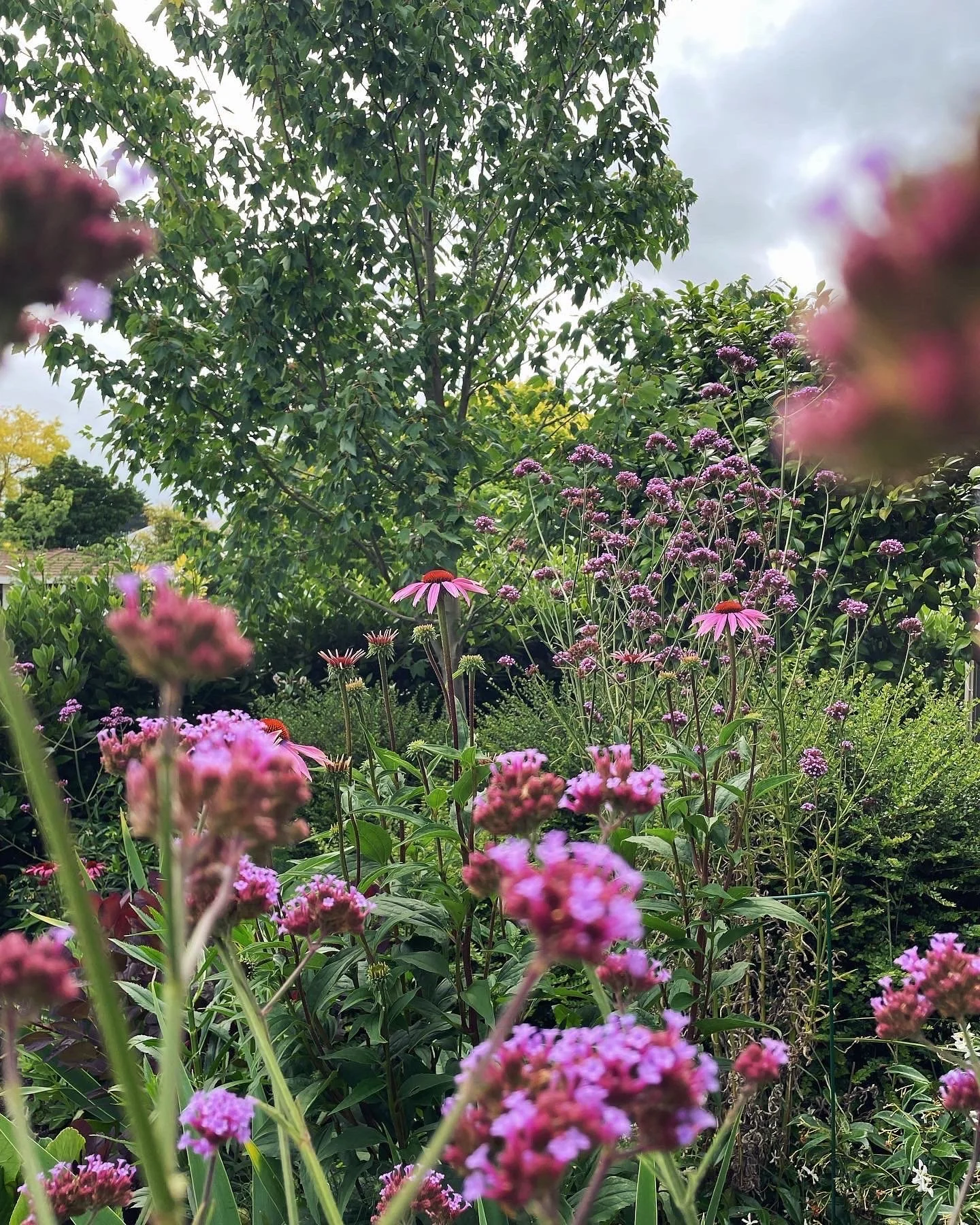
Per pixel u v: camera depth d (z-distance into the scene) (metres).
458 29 5.65
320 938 1.14
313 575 6.40
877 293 0.24
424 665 6.22
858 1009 2.69
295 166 5.70
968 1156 2.05
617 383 5.62
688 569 4.05
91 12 5.36
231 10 5.64
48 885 3.52
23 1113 0.71
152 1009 1.88
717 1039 2.25
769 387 5.43
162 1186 0.51
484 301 6.43
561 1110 0.60
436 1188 1.28
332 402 5.35
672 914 2.06
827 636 4.93
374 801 2.15
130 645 0.59
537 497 5.07
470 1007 1.96
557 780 1.05
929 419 0.23
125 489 28.70
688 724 2.94
